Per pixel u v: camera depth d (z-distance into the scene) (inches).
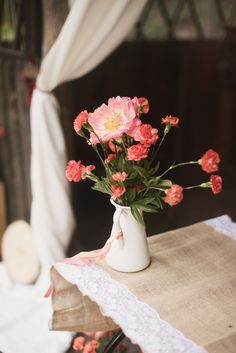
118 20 82.7
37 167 94.8
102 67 168.9
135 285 47.8
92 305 48.8
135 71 176.2
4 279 111.7
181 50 178.9
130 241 48.7
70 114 103.8
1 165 119.4
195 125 189.8
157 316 43.1
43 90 91.2
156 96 184.2
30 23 95.8
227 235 58.5
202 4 174.2
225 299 45.8
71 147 106.3
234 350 38.9
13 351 88.2
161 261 52.2
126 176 44.6
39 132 92.9
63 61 85.4
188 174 174.6
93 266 50.9
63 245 101.3
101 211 144.2
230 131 185.6
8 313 99.2
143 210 48.0
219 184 45.9
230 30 176.4
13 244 112.1
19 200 120.2
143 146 43.5
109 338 64.1
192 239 57.4
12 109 112.0
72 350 88.7
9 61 107.6
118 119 44.7
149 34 173.0
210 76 185.0
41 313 98.6
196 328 41.6
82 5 78.7
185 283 48.3
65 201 98.0
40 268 108.0
